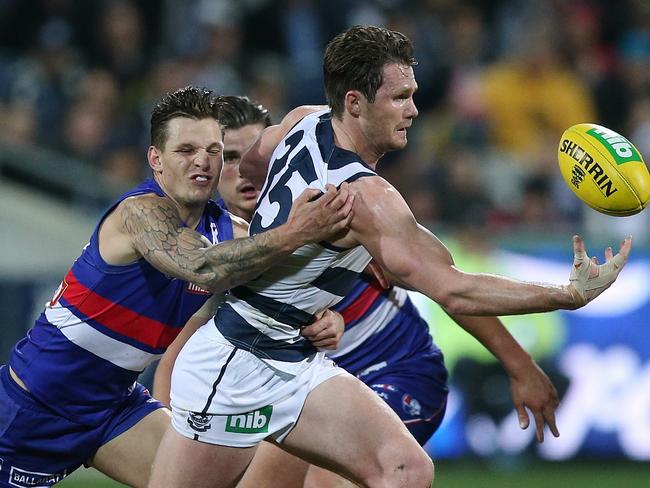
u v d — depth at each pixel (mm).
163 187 18109
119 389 18875
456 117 45938
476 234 36312
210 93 18172
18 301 36219
